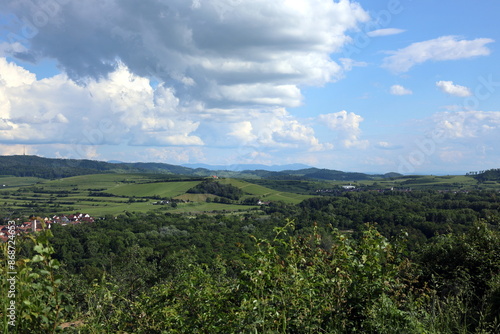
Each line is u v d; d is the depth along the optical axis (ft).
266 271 12.46
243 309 12.14
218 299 13.34
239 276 13.05
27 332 10.77
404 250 16.14
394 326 13.10
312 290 12.82
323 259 15.29
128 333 14.48
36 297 10.71
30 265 10.78
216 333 12.64
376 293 14.01
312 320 12.78
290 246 14.66
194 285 15.88
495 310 15.69
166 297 15.38
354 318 14.05
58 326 11.18
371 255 14.57
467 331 14.33
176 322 13.94
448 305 16.02
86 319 13.57
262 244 13.11
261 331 11.71
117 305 15.90
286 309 12.57
